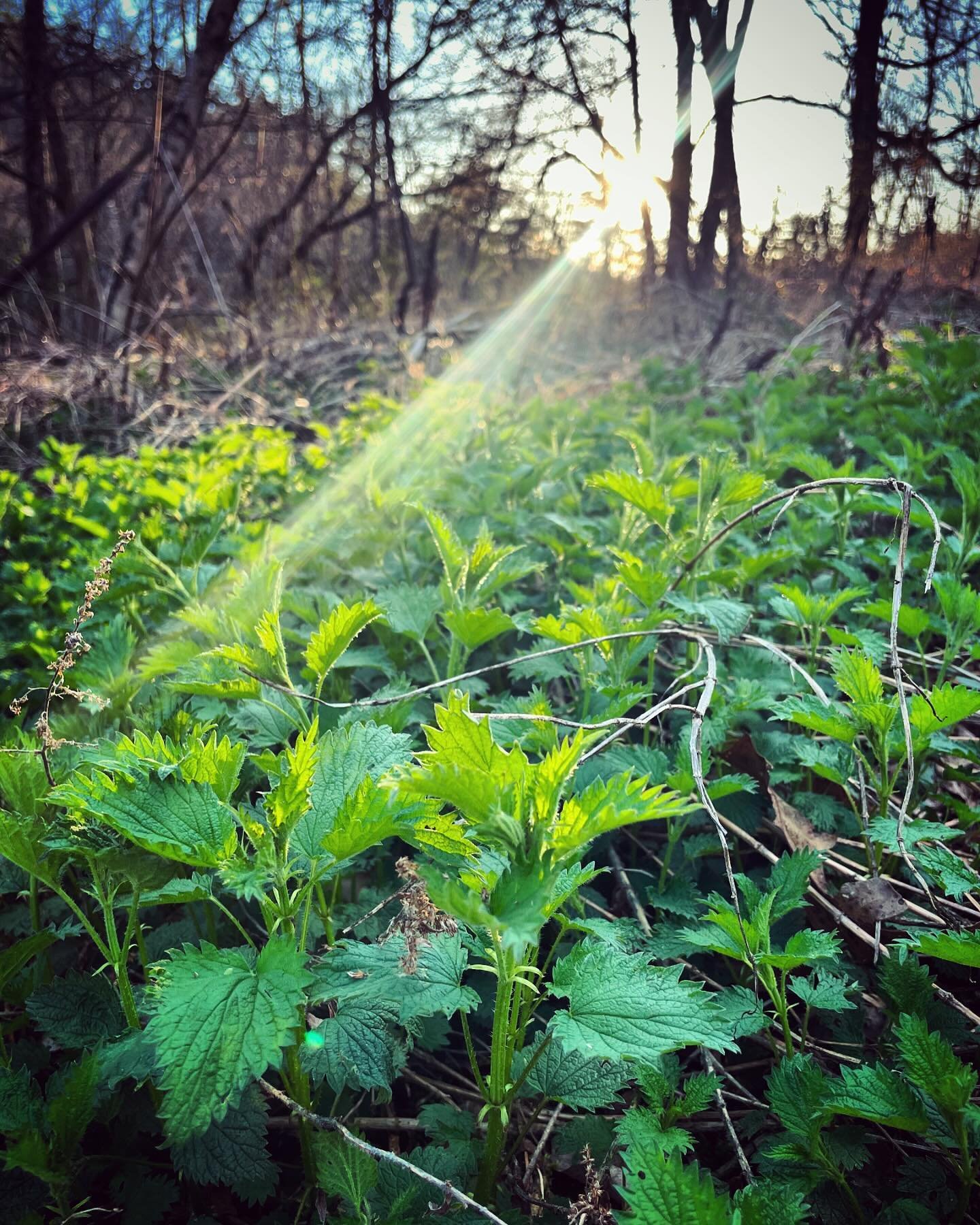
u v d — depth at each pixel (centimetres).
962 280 945
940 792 244
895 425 522
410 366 902
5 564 378
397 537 366
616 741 232
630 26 940
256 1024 120
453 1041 217
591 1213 139
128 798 134
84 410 745
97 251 1075
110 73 1055
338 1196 163
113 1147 166
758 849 226
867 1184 158
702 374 870
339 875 203
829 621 322
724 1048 123
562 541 402
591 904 217
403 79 1020
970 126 836
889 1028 177
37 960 184
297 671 281
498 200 1323
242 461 489
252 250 1103
